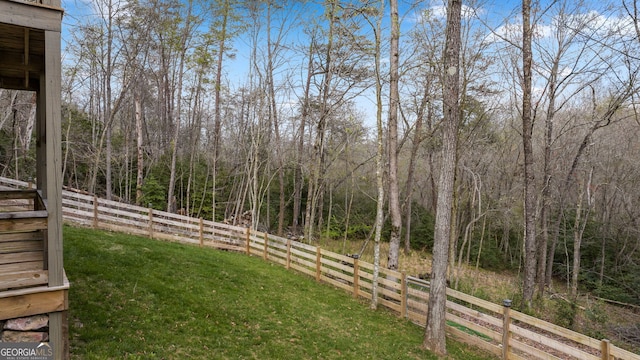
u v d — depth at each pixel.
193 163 21.84
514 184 19.25
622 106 12.38
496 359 7.41
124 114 23.66
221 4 17.55
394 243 10.33
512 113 15.97
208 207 20.52
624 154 17.80
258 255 13.51
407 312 9.09
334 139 21.94
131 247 9.59
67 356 3.88
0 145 17.00
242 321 7.00
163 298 6.93
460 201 18.44
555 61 12.83
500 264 22.30
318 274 11.23
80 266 7.22
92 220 11.94
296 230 22.55
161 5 17.34
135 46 17.77
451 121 7.24
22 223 3.62
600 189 20.58
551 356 6.55
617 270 18.66
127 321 5.78
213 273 9.27
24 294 3.63
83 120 21.14
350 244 22.48
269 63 18.64
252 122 20.06
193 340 5.80
